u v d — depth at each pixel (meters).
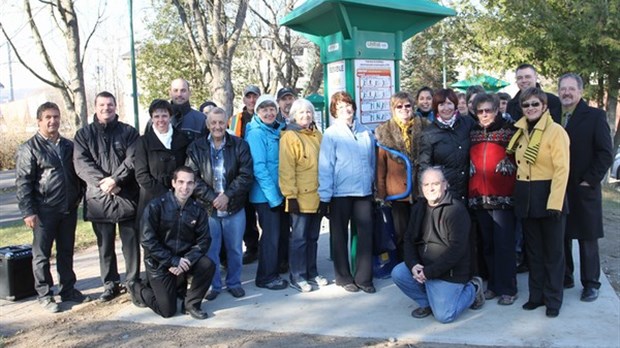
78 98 11.84
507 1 12.05
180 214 4.53
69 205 5.05
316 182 5.12
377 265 5.50
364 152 5.00
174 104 5.72
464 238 4.21
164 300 4.58
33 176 4.91
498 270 4.63
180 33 21.16
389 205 5.18
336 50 5.66
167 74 22.20
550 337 3.92
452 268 4.29
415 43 17.19
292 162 5.02
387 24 5.69
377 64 5.73
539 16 11.75
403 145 5.04
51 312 4.92
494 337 3.96
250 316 4.61
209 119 4.86
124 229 5.04
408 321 4.36
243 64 23.28
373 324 4.32
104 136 4.99
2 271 5.24
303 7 5.50
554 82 13.20
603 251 6.38
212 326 4.43
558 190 4.10
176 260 4.47
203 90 21.73
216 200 4.81
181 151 4.97
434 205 4.27
